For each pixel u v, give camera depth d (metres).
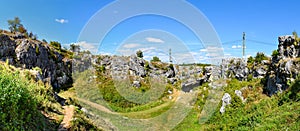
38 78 15.90
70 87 22.59
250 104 24.50
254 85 28.73
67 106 14.74
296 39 26.48
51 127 10.56
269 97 25.75
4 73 9.23
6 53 27.08
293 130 14.77
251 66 32.69
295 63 24.56
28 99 9.59
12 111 7.66
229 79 29.06
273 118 17.91
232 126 20.53
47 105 12.32
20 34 32.31
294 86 22.38
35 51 30.61
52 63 32.47
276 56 28.84
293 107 18.78
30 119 8.81
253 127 18.36
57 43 41.19
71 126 11.48
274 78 26.66
